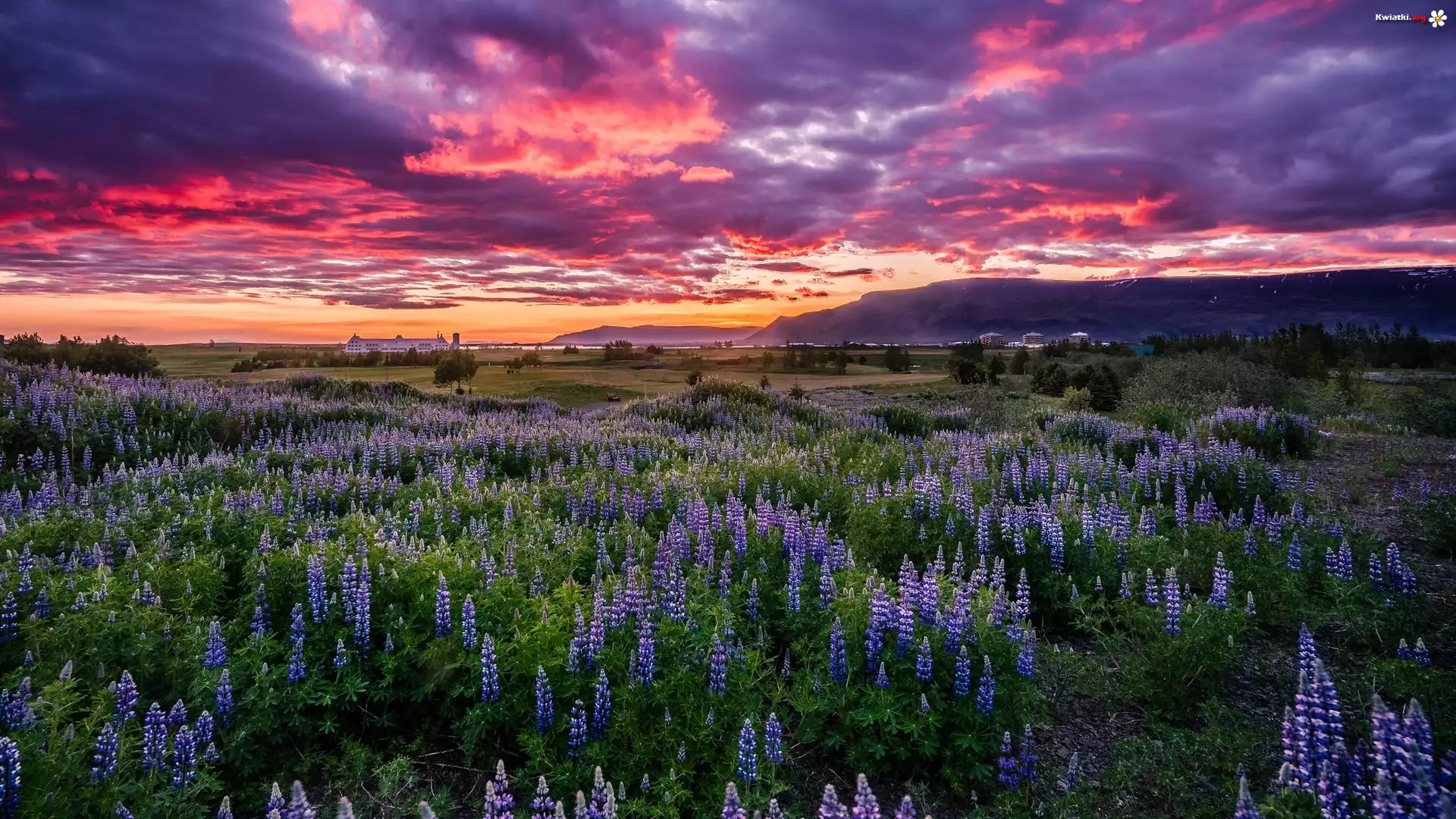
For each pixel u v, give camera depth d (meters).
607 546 9.20
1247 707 6.25
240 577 7.75
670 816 4.42
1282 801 4.10
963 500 9.72
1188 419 19.95
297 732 5.46
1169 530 9.88
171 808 4.32
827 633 6.22
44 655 5.43
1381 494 13.01
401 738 5.68
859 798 3.60
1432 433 21.09
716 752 4.98
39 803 3.79
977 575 6.93
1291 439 17.39
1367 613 7.37
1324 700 4.20
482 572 7.19
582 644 5.53
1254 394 26.47
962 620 5.70
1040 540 8.52
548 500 11.97
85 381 21.17
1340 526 9.55
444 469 13.65
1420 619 7.55
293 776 5.25
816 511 10.86
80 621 5.48
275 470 13.64
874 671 5.69
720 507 11.35
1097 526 9.26
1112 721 6.22
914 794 5.20
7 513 9.70
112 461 14.43
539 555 8.13
